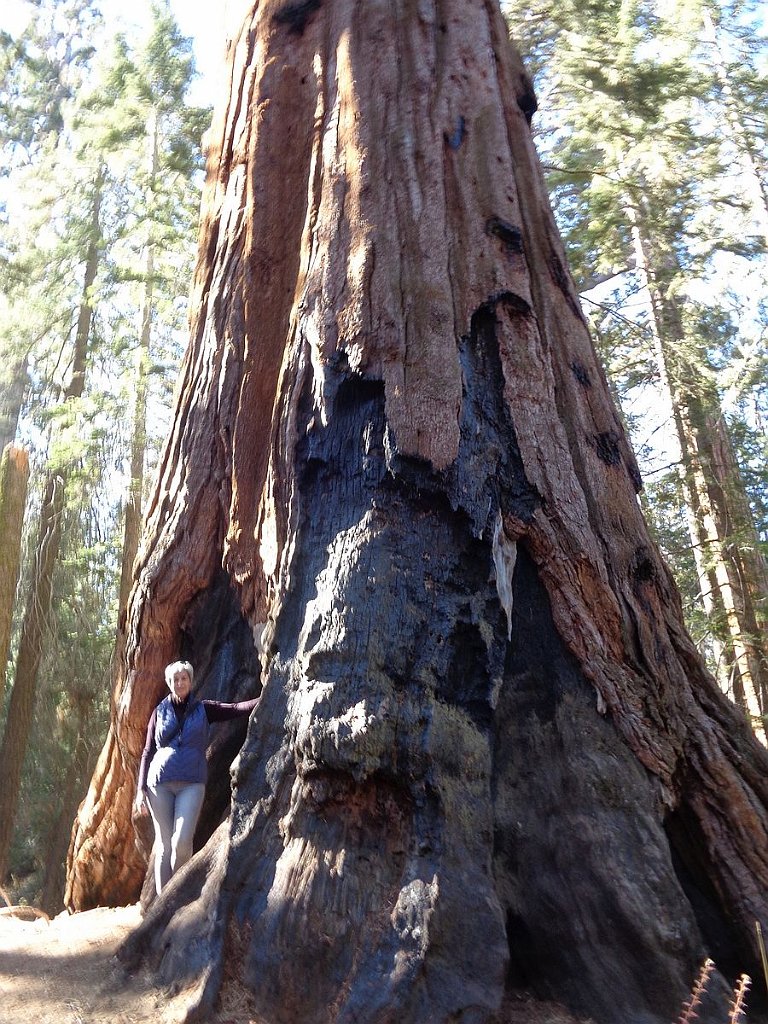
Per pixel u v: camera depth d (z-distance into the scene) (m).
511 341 5.57
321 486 5.17
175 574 5.84
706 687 5.27
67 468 18.48
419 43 6.33
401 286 5.43
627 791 4.58
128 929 4.94
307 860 4.17
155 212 17.95
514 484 5.23
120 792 6.15
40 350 21.47
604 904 4.24
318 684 4.47
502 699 4.83
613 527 5.42
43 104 24.00
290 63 6.64
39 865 18.59
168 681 5.38
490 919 3.98
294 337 5.60
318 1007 3.84
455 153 6.05
